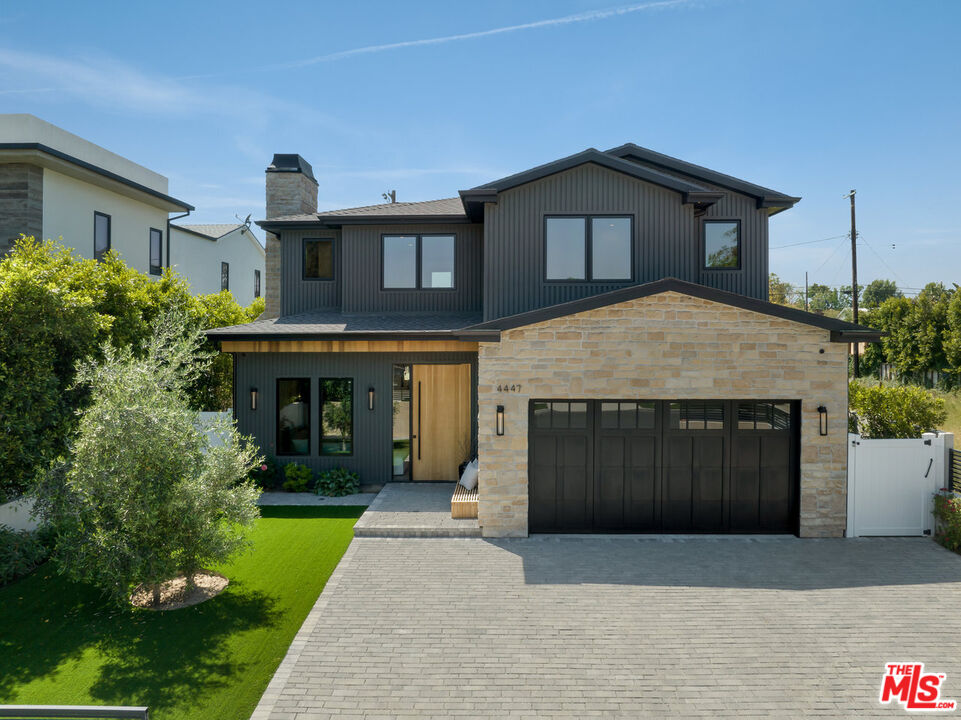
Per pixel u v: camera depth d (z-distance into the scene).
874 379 32.75
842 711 5.98
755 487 11.19
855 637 7.42
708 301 10.97
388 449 14.38
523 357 11.00
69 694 6.29
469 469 12.59
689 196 13.02
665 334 10.96
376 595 8.55
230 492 8.68
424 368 14.45
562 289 13.31
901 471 11.02
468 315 15.38
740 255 14.16
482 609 8.13
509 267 13.33
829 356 10.97
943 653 7.07
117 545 7.77
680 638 7.38
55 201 17.69
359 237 15.75
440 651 7.09
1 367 9.62
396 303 15.70
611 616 7.94
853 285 31.98
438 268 15.70
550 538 10.91
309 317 15.54
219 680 6.57
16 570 9.12
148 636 7.52
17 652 7.14
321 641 7.30
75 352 11.00
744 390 10.99
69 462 8.39
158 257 23.08
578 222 13.34
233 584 9.05
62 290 10.79
